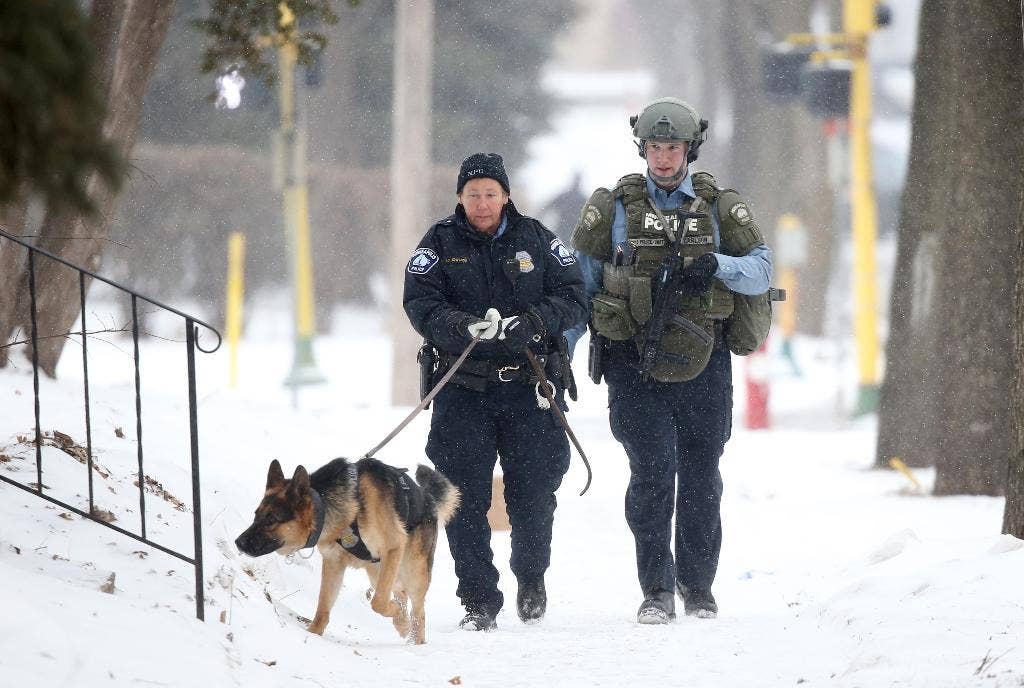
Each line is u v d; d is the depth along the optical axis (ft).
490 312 80.28
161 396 135.23
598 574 113.09
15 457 76.54
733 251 86.28
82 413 103.81
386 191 400.26
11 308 123.65
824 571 105.09
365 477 71.15
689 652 70.18
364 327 418.72
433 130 428.97
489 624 82.38
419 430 168.96
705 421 86.22
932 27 166.40
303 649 65.21
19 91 45.11
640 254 85.15
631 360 85.81
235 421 131.95
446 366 83.15
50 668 46.57
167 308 61.82
